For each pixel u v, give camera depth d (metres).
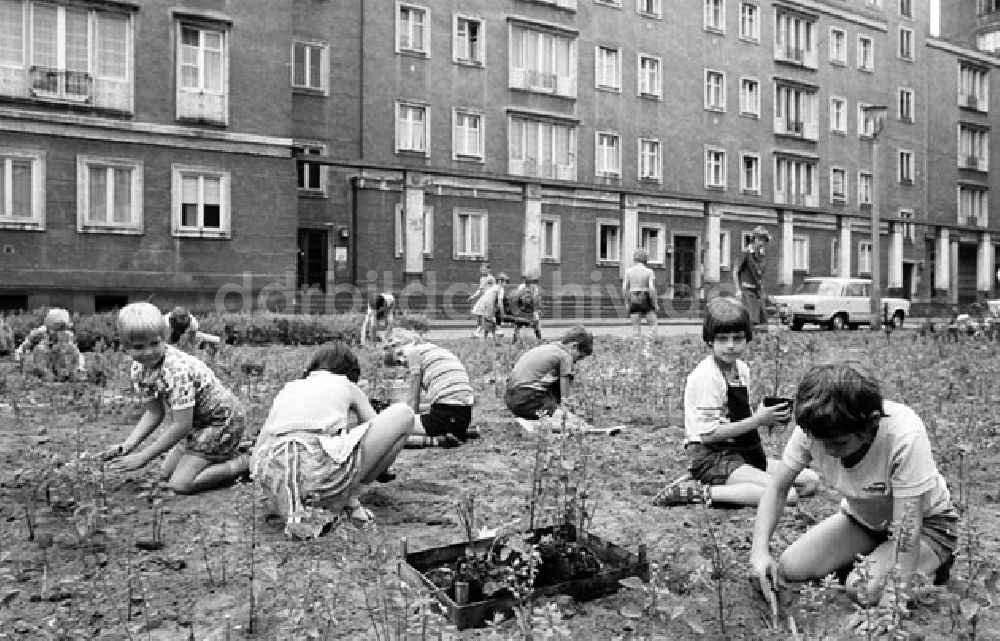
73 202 23.81
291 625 3.59
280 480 4.88
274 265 27.12
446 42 34.31
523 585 3.53
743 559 4.33
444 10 34.22
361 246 32.25
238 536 4.79
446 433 7.59
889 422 3.65
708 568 4.12
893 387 10.64
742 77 43.75
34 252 23.27
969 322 19.69
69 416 9.10
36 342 11.94
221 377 11.38
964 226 53.69
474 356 15.34
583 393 9.89
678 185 41.28
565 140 37.59
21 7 23.09
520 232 36.09
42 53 23.42
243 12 26.50
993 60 56.88
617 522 5.17
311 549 4.50
